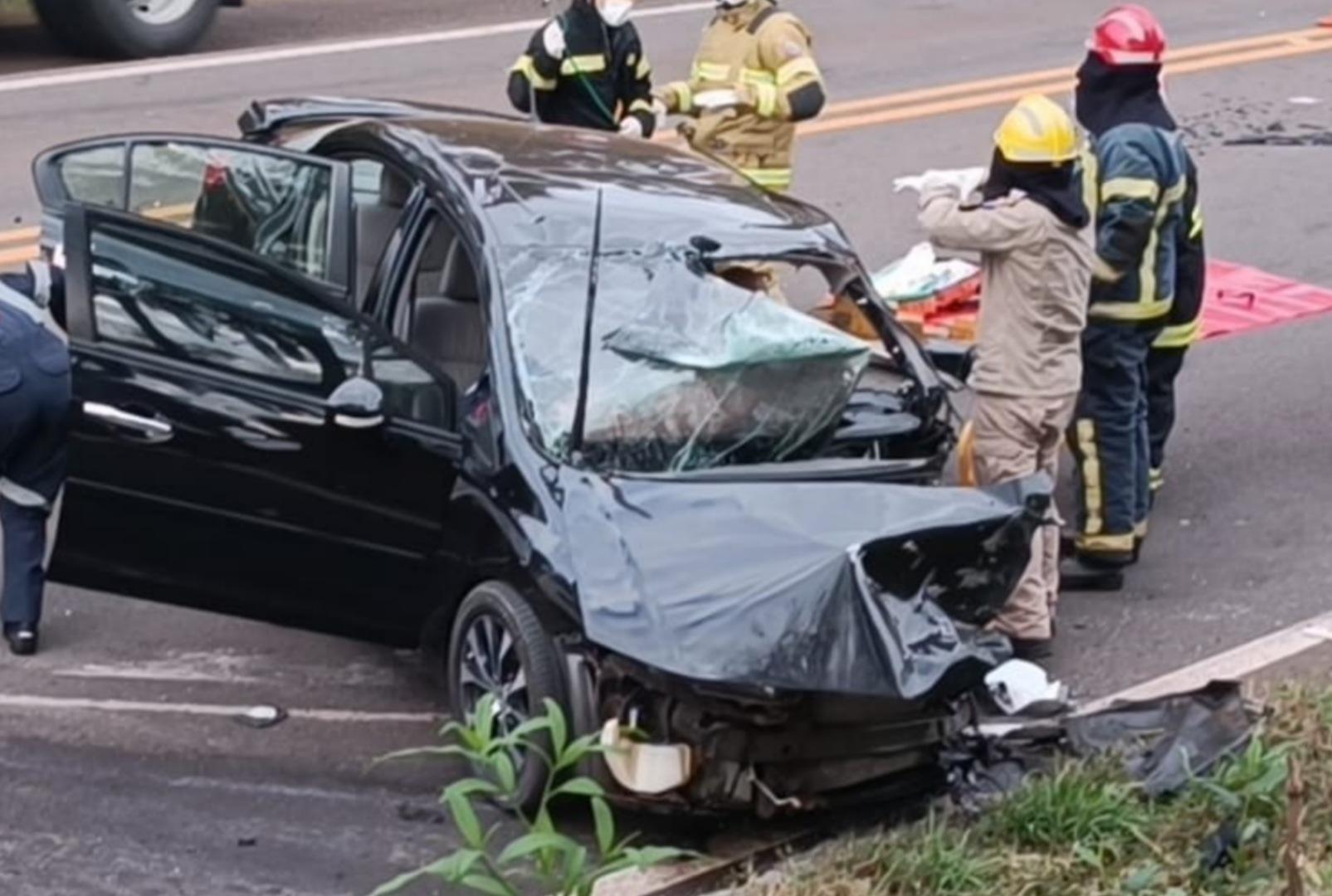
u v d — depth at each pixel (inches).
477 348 573.6
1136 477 655.8
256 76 1243.8
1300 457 773.3
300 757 545.6
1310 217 1055.0
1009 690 563.5
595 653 492.7
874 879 468.8
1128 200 623.2
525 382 530.6
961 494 521.7
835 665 466.9
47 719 559.2
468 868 379.9
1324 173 1130.7
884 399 574.9
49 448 588.1
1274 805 483.8
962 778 517.3
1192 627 636.7
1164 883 462.0
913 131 1168.8
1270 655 609.9
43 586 608.7
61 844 494.9
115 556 572.1
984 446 600.7
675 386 533.6
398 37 1364.4
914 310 742.5
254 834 504.4
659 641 475.2
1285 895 437.7
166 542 566.9
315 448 546.3
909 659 470.0
